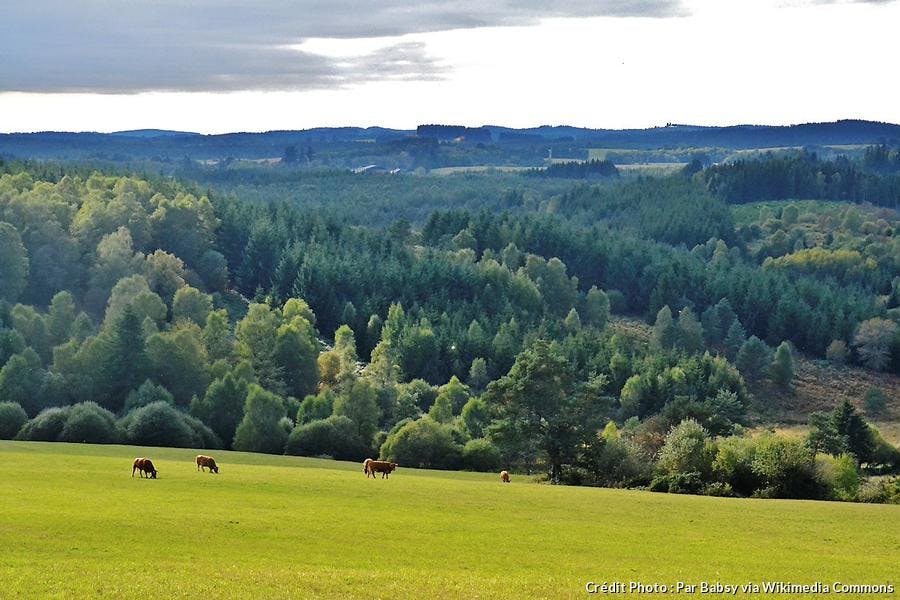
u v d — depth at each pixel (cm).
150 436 11969
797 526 6378
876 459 14325
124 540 4859
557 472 11244
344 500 6600
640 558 5131
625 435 13062
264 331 17650
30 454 8750
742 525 6353
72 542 4747
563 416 11450
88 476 7131
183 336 15538
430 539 5362
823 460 9669
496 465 11900
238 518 5600
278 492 6819
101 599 3784
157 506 5859
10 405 12525
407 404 15662
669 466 9994
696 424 10550
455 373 19912
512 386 11888
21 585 3900
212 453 10806
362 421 13450
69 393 14550
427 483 8038
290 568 4478
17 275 19888
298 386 17188
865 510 7300
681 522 6400
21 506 5566
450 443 11931
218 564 4484
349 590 4109
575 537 5638
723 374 19675
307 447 12388
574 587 4375
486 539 5447
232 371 15725
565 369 11956
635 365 19475
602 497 7688
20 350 16225
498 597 4116
